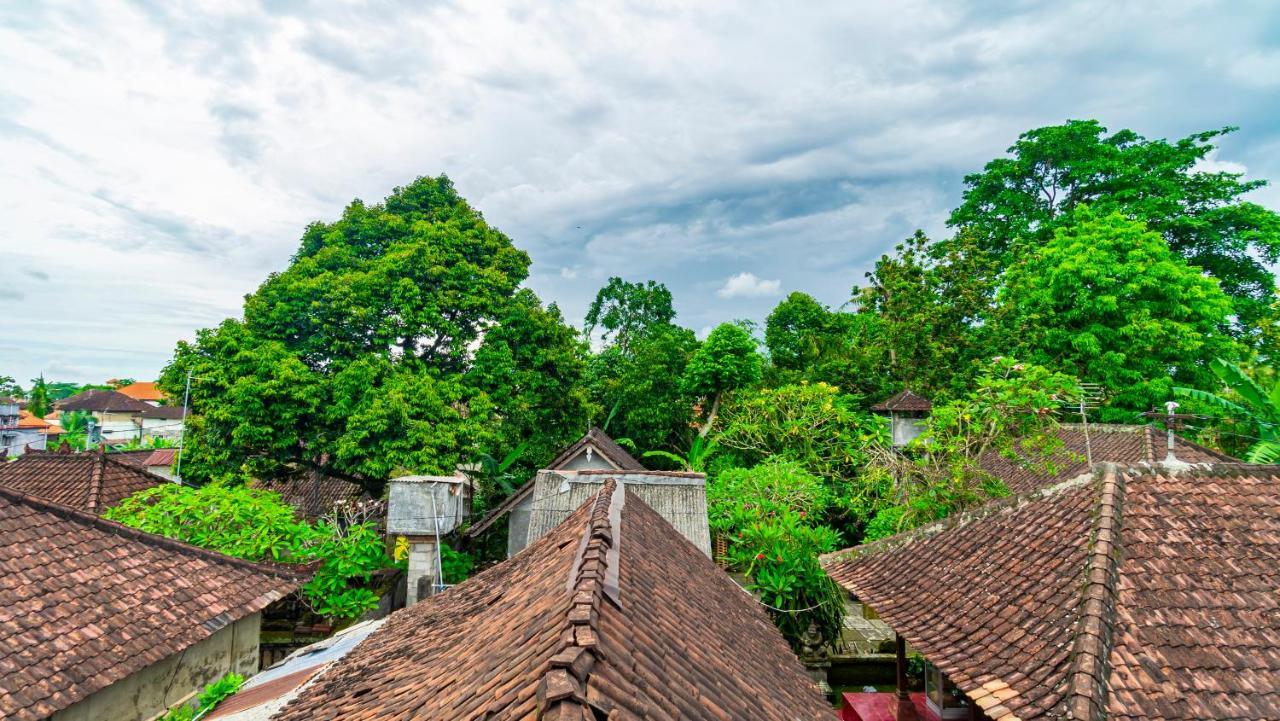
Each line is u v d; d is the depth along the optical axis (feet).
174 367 66.54
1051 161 101.24
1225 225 90.33
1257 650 19.52
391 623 29.58
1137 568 21.95
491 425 77.56
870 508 56.75
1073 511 26.45
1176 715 17.54
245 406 61.00
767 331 112.68
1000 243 105.29
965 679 21.27
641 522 30.25
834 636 46.50
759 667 21.09
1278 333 83.25
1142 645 19.43
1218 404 63.26
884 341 87.51
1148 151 96.48
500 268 86.33
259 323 68.64
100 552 32.09
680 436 95.14
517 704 11.61
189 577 33.73
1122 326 70.54
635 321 138.62
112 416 178.81
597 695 10.68
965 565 28.25
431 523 47.67
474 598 27.07
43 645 25.48
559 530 30.66
